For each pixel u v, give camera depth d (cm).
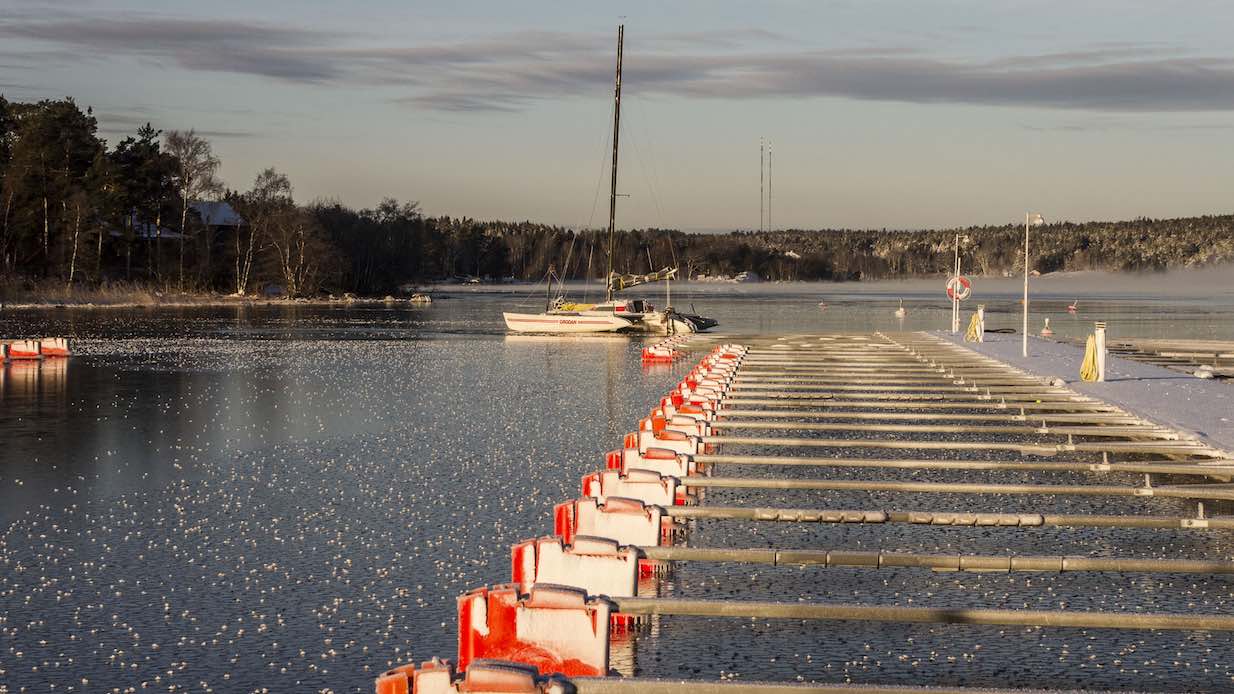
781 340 5972
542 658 1026
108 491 2042
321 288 13112
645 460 1923
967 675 1113
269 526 1769
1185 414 2747
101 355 5131
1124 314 10675
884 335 6331
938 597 1349
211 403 3378
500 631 1030
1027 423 2808
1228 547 1577
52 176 10906
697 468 2134
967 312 11275
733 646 1193
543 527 1762
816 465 2238
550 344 6241
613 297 8169
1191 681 1095
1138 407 2898
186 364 4716
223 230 12950
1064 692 948
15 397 3494
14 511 1877
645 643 1203
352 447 2552
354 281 14488
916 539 1634
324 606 1366
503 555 1593
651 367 4775
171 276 11812
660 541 1509
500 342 6369
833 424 2712
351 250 14662
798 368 4306
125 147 11706
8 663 1186
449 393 3706
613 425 2939
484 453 2473
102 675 1153
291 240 12588
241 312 9831
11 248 10912
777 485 1967
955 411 3077
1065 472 2161
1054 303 14750
